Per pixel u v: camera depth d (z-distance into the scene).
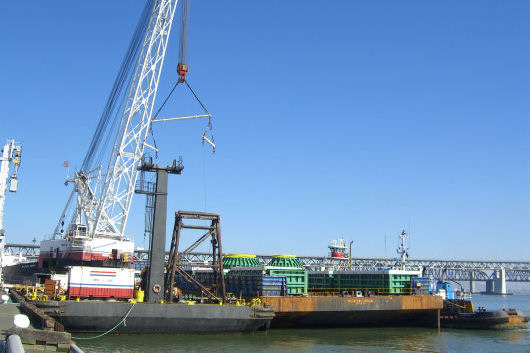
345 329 76.00
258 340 58.56
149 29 94.44
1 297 59.12
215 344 53.50
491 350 59.31
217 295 66.62
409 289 83.62
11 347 20.05
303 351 52.59
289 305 67.94
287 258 84.31
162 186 63.25
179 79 78.12
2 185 83.81
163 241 61.75
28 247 192.75
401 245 97.50
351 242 108.56
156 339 54.34
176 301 64.94
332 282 91.88
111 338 53.50
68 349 30.02
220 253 64.81
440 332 76.06
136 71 94.38
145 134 95.12
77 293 56.53
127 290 59.19
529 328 85.25
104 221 94.94
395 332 74.31
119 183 95.19
